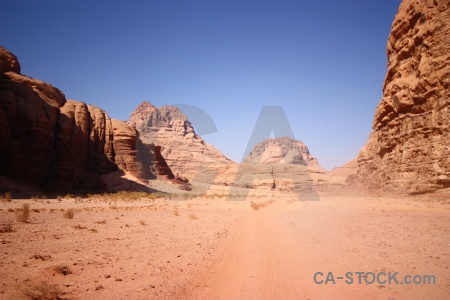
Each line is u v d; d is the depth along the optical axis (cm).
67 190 4722
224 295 533
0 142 4197
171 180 7162
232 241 1093
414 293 527
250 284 590
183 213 2431
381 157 5412
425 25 4241
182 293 547
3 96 4525
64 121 5238
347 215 2127
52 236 1130
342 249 907
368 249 903
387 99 5056
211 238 1165
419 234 1206
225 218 2002
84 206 2823
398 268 688
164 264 760
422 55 4244
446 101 3697
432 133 3878
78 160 5247
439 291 536
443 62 3788
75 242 1028
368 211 2483
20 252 851
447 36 3816
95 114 6278
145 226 1528
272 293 536
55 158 4853
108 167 5925
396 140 4638
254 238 1147
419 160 4009
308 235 1202
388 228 1409
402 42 4912
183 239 1141
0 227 1259
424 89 4047
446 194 3447
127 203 3506
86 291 556
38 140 4575
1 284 580
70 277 642
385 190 4841
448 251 867
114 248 952
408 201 3456
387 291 539
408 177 4169
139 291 557
